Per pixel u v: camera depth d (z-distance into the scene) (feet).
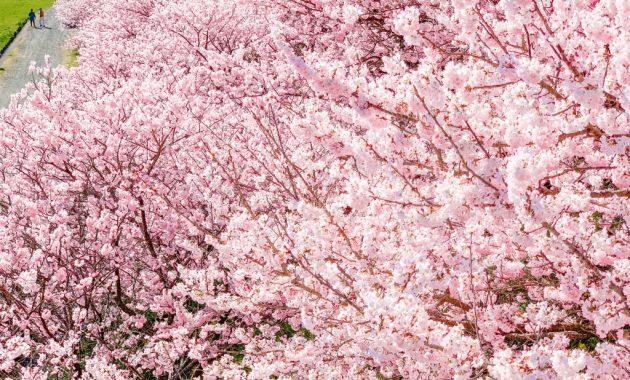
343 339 13.64
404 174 11.63
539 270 13.38
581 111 10.15
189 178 25.45
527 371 8.72
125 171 25.57
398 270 11.44
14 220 25.79
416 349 10.25
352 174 12.83
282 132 24.84
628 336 11.49
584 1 11.30
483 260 13.26
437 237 11.96
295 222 19.06
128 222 26.32
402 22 10.88
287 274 13.39
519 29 11.61
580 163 12.66
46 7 168.96
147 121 25.39
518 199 8.82
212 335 25.23
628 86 9.11
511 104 9.75
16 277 23.07
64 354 21.62
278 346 17.33
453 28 13.75
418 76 9.66
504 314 12.83
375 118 10.37
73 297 24.27
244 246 15.28
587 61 9.98
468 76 9.69
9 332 22.41
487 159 9.84
